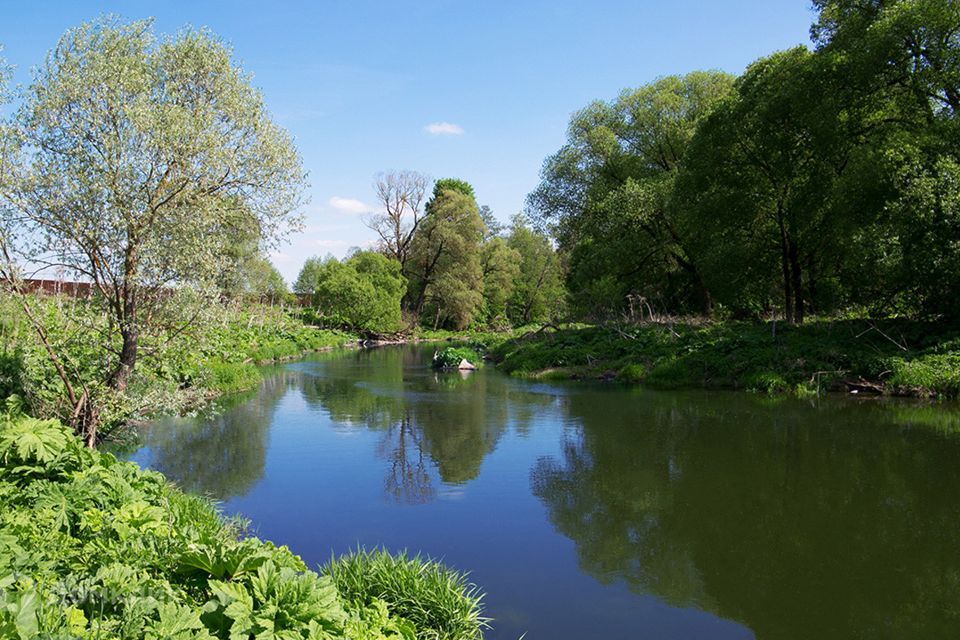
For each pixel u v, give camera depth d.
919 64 18.75
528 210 36.41
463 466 11.08
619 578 6.71
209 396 18.72
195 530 5.64
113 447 11.91
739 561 7.12
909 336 18.61
